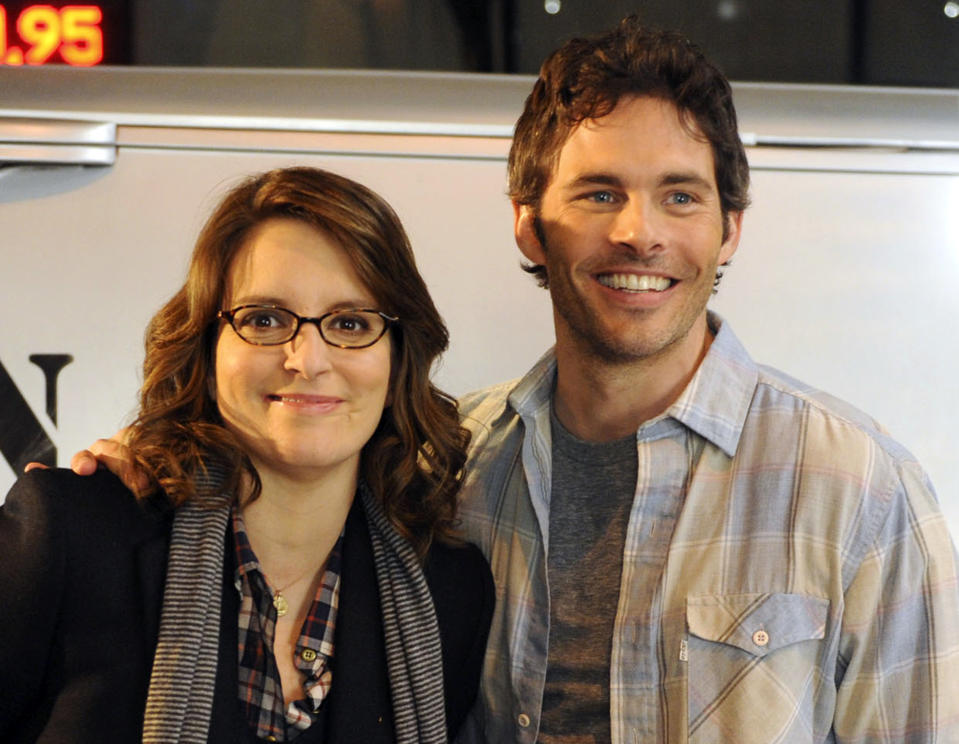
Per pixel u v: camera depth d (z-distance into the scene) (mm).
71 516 1732
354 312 1768
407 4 2293
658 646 1827
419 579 1885
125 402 2225
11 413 2213
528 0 2307
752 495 1835
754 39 2346
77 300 2229
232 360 1750
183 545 1763
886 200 2322
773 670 1758
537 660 1893
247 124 2266
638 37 1838
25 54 2262
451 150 2287
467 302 2287
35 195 2230
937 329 2316
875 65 2350
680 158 1789
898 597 1766
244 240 1765
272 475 1820
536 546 1937
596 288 1826
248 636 1809
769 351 2307
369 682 1844
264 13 2283
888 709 1787
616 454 1922
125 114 2250
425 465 2008
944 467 2303
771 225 2312
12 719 1709
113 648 1707
